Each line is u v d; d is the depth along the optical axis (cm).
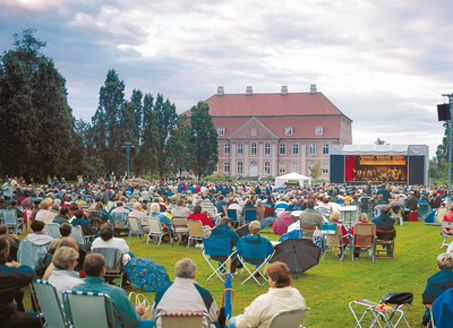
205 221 1781
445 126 11525
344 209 2144
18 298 847
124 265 1074
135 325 616
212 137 10594
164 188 4306
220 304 1001
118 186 4806
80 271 920
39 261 840
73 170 6988
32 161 5550
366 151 6894
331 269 1399
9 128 5350
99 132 7519
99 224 1669
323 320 894
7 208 2012
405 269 1399
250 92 12975
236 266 1297
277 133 12044
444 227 1808
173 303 593
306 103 12400
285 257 1261
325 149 11788
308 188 4600
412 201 2906
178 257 1577
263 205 2477
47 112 5775
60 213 1407
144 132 8269
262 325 583
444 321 641
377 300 1038
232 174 11925
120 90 7656
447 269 744
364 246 1522
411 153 6800
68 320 612
